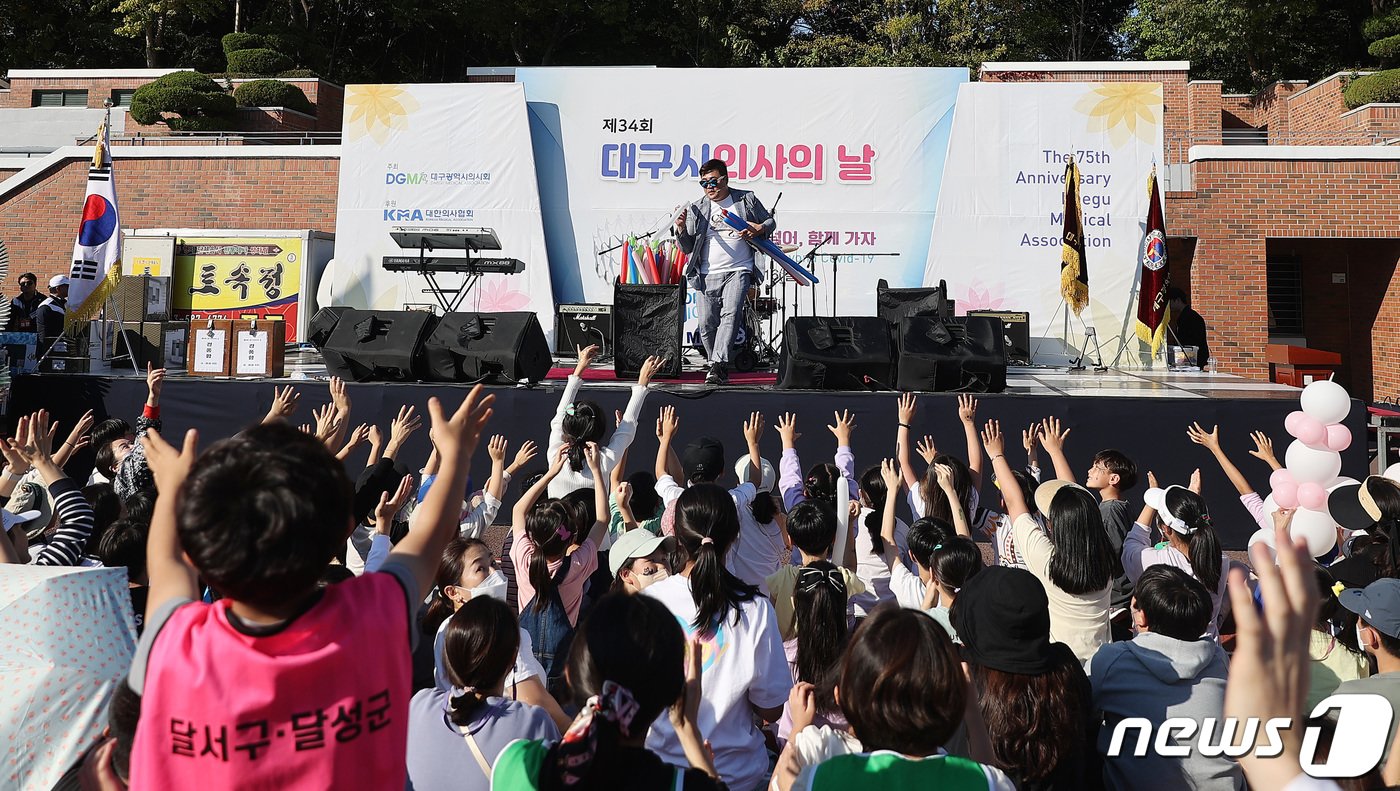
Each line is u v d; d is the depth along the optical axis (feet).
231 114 54.29
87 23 77.51
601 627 5.80
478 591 9.99
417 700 7.61
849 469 14.78
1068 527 9.95
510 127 43.73
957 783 5.80
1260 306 45.44
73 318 29.43
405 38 88.28
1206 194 45.62
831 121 43.27
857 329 24.58
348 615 4.77
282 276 45.24
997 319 24.48
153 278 40.09
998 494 22.26
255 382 24.07
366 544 12.60
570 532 10.92
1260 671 4.32
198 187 47.67
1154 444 22.15
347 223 44.01
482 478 23.22
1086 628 9.99
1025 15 73.97
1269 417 21.90
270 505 4.38
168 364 29.89
